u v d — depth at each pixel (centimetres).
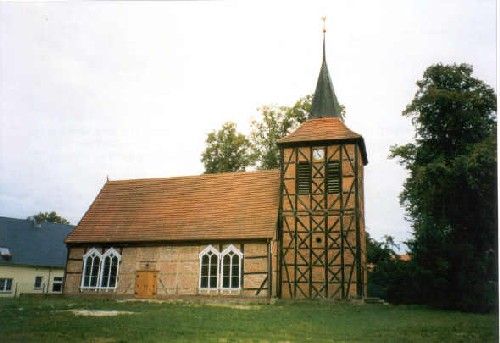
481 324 1750
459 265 2661
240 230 2852
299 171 2945
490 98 3180
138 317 1781
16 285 4031
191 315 1873
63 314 1895
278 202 2972
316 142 2948
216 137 4728
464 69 3312
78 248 3225
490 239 2833
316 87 3316
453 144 3275
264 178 3198
